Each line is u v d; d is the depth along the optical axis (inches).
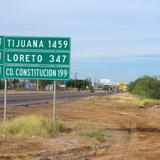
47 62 834.2
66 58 831.7
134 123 1111.6
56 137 741.9
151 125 1072.2
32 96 2903.5
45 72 835.4
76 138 737.0
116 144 693.3
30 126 759.7
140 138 789.2
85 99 2682.1
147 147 653.9
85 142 697.6
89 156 565.9
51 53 833.5
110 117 1279.5
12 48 837.2
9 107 1520.7
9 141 668.7
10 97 2586.1
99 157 558.3
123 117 1310.3
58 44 832.3
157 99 2849.4
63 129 824.9
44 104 1829.5
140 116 1391.5
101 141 725.3
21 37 835.4
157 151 610.9
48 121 826.2
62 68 832.9
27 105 1700.3
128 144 695.1
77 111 1477.6
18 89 5703.7
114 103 2239.2
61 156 562.9
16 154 567.5
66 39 830.5
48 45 833.5
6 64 838.5
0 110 1339.8
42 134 741.3
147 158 550.3
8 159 534.3
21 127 761.0
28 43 836.0
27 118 818.8
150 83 2935.5
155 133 880.9
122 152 600.4
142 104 2194.9
